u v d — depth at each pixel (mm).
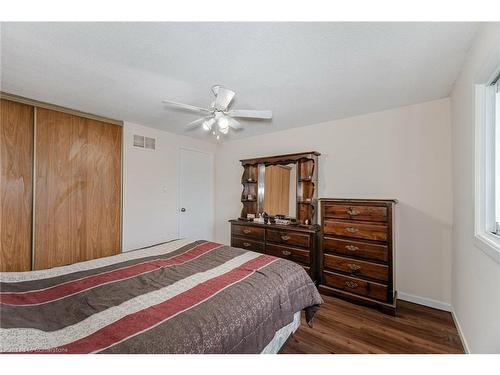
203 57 1744
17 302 1123
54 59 1777
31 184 2520
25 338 854
